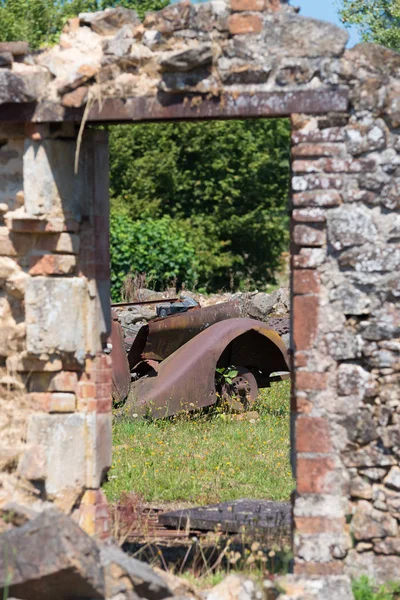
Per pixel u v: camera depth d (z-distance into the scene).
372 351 7.36
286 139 37.53
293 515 7.48
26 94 7.65
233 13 7.50
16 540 6.38
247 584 6.94
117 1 34.47
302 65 7.42
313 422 7.39
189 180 35.53
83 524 7.89
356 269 7.37
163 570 7.96
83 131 8.10
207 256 34.47
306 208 7.42
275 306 21.05
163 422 14.64
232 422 15.04
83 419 7.96
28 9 32.97
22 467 7.80
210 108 7.51
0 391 7.99
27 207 7.76
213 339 15.23
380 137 7.36
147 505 10.44
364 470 7.36
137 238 25.38
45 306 7.81
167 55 7.57
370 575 7.28
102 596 6.32
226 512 9.49
